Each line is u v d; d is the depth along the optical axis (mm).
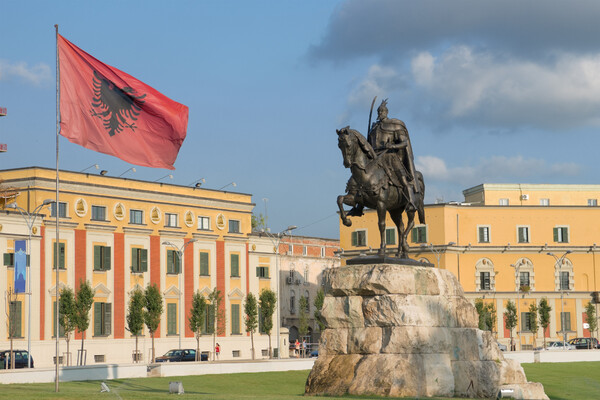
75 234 84250
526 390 29750
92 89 31391
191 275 95750
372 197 29969
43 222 81188
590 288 116312
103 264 86688
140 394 26906
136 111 31922
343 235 119250
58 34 31062
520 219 116125
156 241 92438
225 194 101062
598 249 116375
